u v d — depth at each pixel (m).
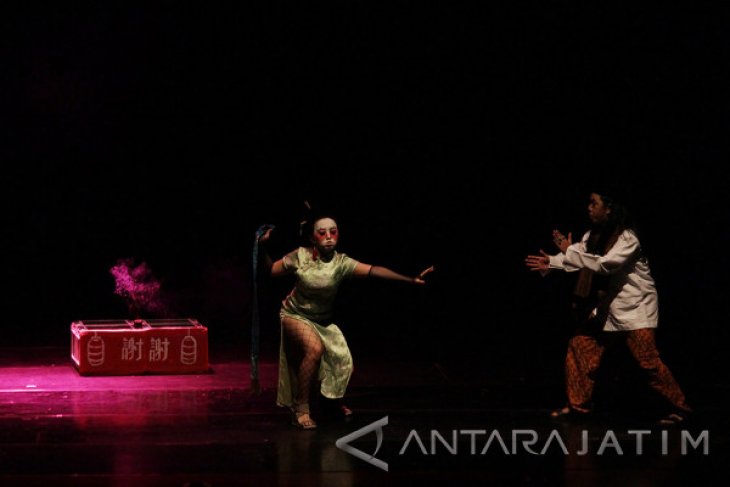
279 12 14.34
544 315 15.27
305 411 8.57
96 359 10.66
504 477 7.16
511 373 11.23
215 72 14.59
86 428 8.42
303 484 6.95
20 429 8.38
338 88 14.62
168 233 15.41
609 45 13.95
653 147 14.28
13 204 15.17
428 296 15.58
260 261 9.00
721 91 13.83
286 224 15.30
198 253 15.43
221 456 7.61
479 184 15.02
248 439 8.12
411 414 9.12
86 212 15.31
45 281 15.46
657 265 14.71
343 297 15.62
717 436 8.36
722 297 14.64
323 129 14.86
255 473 7.19
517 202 15.02
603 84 14.11
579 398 9.00
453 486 6.95
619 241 8.77
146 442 8.00
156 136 14.95
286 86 14.63
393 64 14.42
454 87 14.45
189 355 10.80
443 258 15.48
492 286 15.47
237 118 14.84
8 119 14.62
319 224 8.80
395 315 15.42
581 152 14.53
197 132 14.93
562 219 14.93
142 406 9.27
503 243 15.29
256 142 14.97
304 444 7.99
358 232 15.35
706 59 13.77
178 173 15.19
